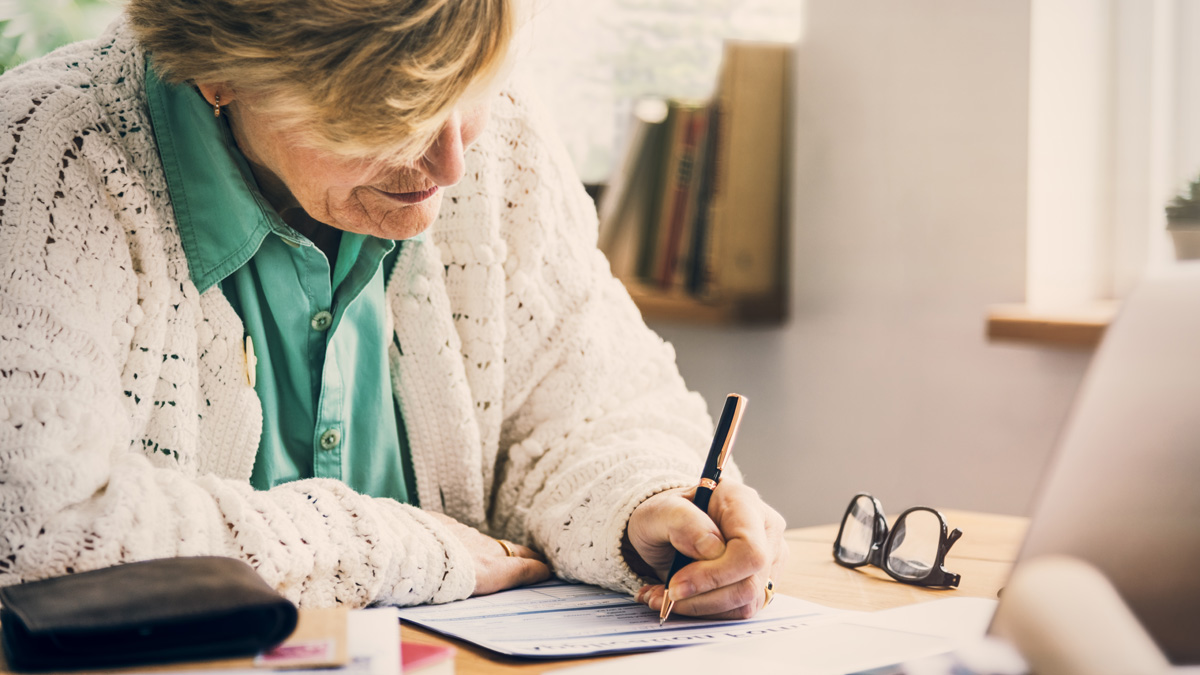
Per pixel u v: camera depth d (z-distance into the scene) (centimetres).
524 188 108
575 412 105
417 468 103
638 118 237
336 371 94
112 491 65
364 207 81
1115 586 45
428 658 51
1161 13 163
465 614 72
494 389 105
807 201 213
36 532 61
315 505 73
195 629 49
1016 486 167
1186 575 44
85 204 77
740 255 216
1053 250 168
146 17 76
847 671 53
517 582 83
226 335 88
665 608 70
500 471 111
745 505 77
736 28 238
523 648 62
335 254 97
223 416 88
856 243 200
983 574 86
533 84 114
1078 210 170
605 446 100
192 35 74
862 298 199
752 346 226
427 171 78
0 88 80
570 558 84
